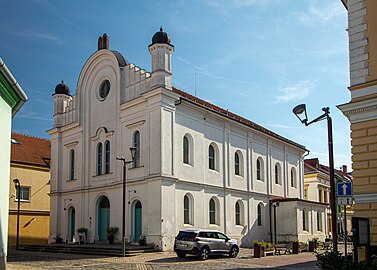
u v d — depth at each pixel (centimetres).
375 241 1496
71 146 3916
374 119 1570
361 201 1549
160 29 3228
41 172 4488
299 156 5175
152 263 2297
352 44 1656
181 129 3309
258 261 2525
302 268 2152
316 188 5950
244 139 4134
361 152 1580
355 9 1667
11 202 4178
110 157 3488
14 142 4619
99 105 3688
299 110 1595
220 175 3716
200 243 2530
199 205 3406
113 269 2008
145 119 3219
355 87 1620
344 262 1311
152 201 3045
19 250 3494
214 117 3691
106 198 3516
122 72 3506
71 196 3812
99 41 3803
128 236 3197
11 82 1369
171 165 3117
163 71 3169
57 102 4084
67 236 3791
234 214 3850
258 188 4238
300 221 4291
